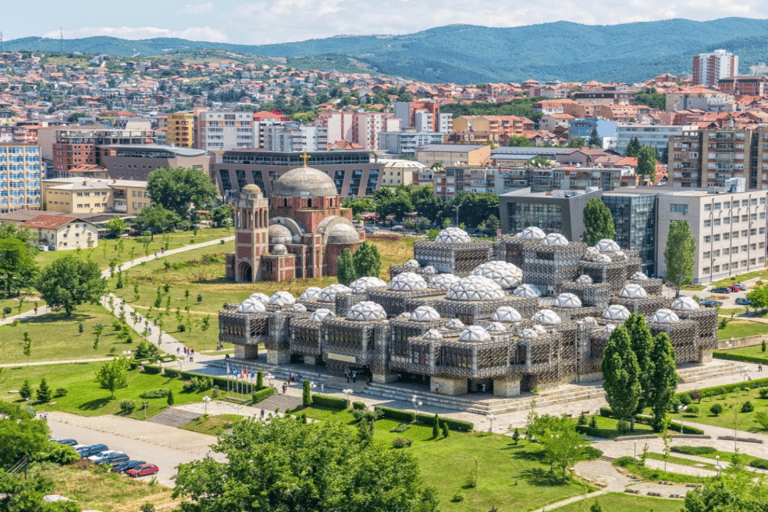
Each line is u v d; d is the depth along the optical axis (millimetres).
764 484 167375
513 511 164750
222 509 144125
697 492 153625
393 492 148375
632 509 164250
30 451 186750
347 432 161500
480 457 189125
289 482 145000
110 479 185000
